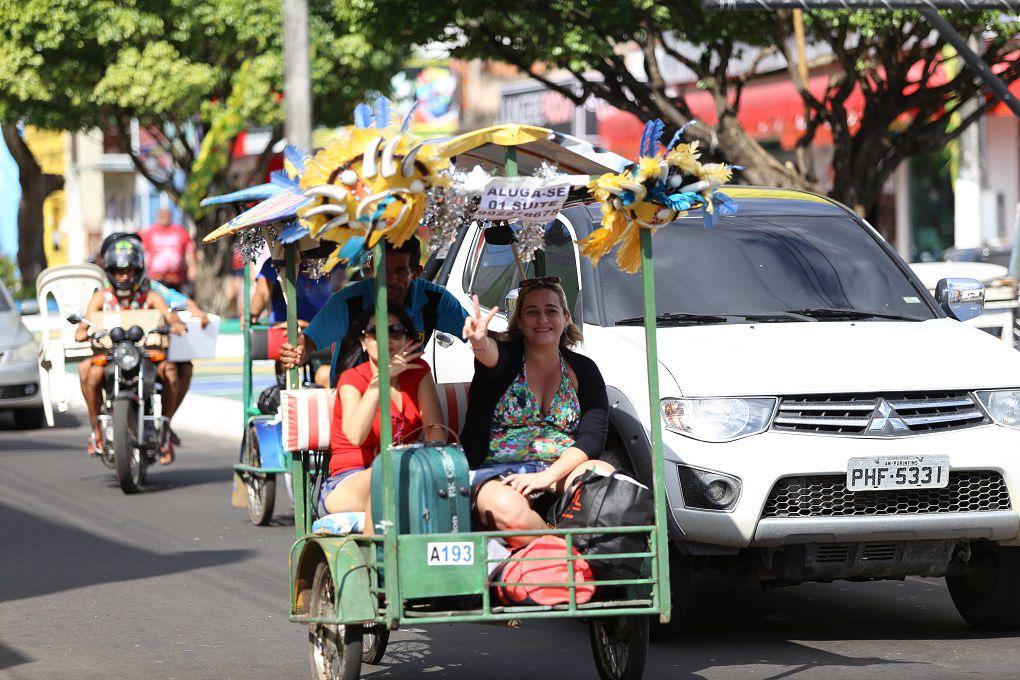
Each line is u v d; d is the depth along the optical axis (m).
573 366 9.67
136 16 44.47
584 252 8.86
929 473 10.12
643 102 27.11
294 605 9.21
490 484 9.00
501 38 27.62
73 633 11.40
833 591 12.96
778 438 10.07
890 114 26.70
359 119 8.41
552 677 10.01
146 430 18.67
